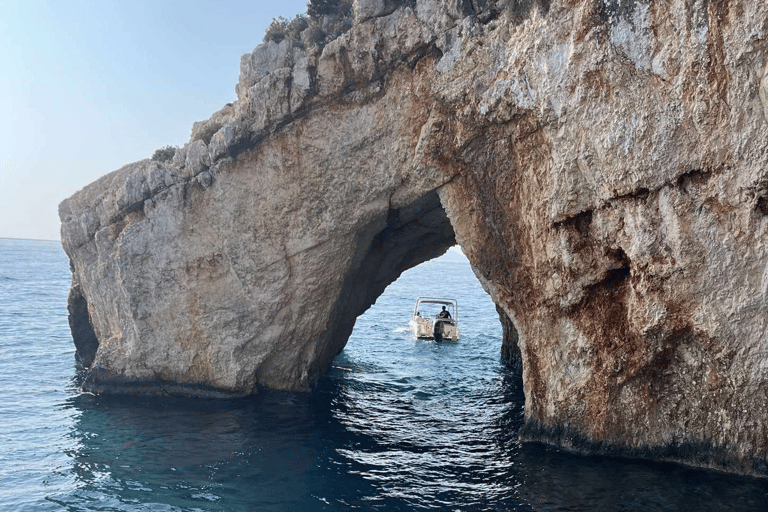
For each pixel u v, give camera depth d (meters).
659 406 14.71
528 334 16.61
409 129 18.03
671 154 13.40
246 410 19.42
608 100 14.03
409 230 22.38
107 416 18.75
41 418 18.50
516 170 16.31
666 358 14.35
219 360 20.73
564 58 14.52
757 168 12.59
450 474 14.29
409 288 88.06
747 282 13.06
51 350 29.81
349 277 21.92
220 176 19.97
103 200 22.42
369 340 35.69
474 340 36.84
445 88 16.91
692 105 13.10
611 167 14.09
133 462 14.95
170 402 20.34
